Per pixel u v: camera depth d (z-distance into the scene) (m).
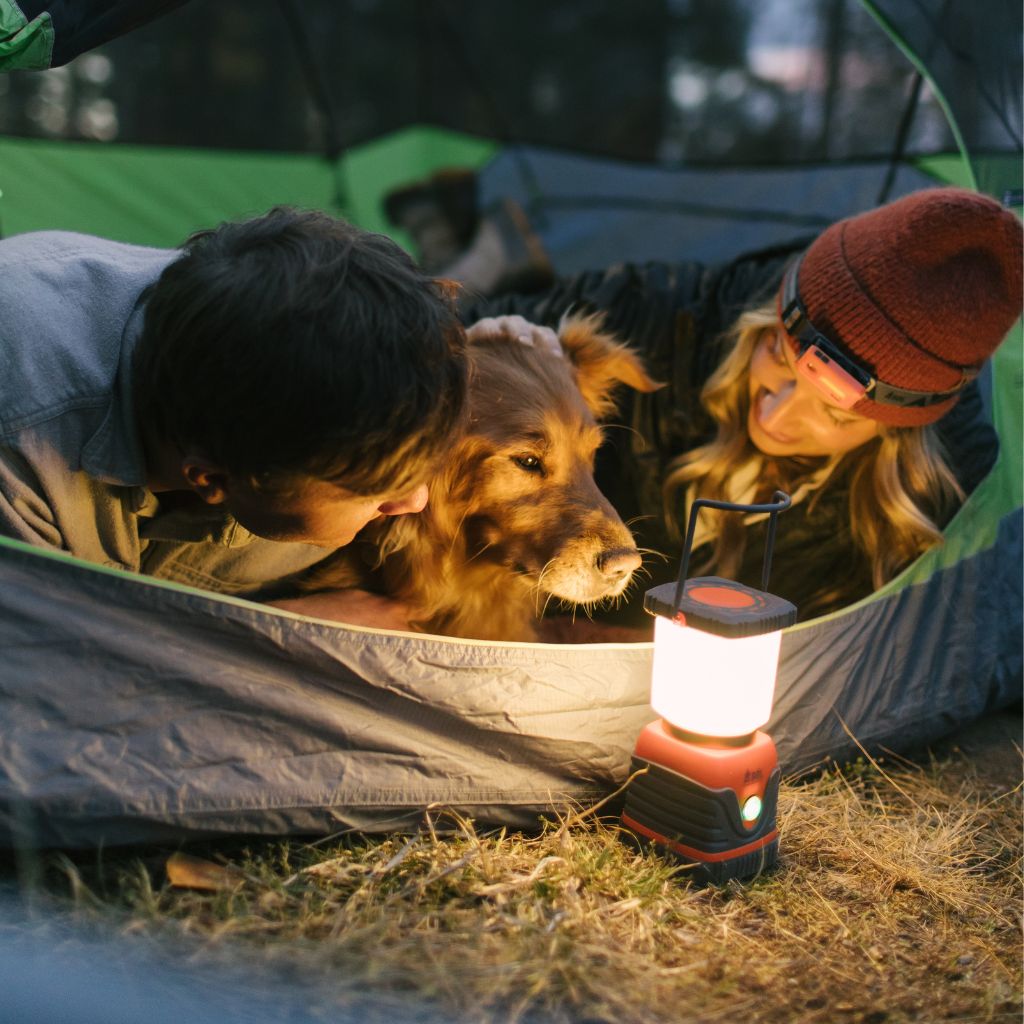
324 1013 1.41
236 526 1.83
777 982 1.59
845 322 1.97
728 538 2.47
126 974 1.45
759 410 2.31
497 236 4.13
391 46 6.14
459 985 1.48
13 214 4.20
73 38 1.84
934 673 2.28
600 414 2.42
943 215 1.90
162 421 1.52
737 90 6.82
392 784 1.79
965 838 2.04
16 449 1.61
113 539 1.79
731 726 1.78
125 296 1.70
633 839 1.88
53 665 1.59
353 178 5.21
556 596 2.34
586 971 1.54
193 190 4.71
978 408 2.42
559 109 7.11
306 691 1.72
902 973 1.63
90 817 1.63
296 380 1.34
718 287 2.76
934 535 2.23
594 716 1.89
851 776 2.24
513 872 1.77
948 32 2.27
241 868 1.72
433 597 2.15
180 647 1.65
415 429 1.42
